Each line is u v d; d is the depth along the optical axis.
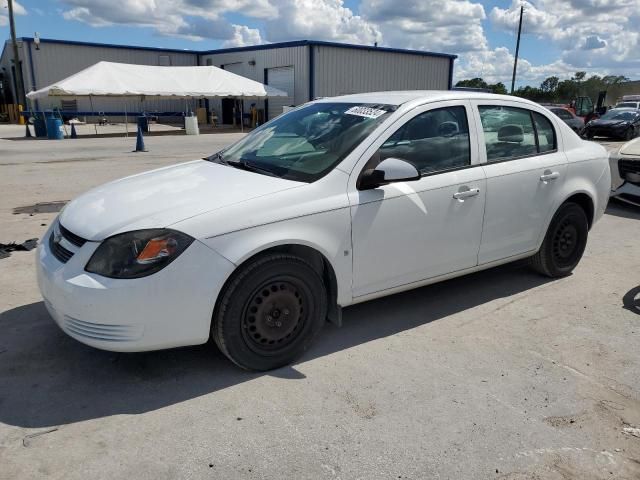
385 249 3.70
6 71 40.19
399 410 3.00
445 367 3.47
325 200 3.40
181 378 3.29
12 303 4.33
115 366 3.41
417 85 36.62
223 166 3.96
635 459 2.65
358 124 3.85
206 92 28.16
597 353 3.70
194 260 2.99
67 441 2.69
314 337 3.54
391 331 3.97
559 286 4.93
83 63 34.00
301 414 2.95
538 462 2.61
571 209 4.92
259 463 2.56
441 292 4.74
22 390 3.13
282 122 4.45
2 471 2.47
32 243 5.92
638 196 7.94
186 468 2.52
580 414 3.00
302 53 31.44
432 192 3.86
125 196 3.42
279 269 3.24
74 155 15.59
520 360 3.58
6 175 11.21
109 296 2.88
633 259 5.83
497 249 4.41
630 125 22.59
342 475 2.50
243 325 3.21
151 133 26.94
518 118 4.55
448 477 2.50
